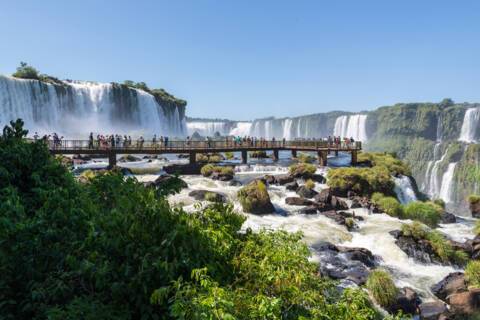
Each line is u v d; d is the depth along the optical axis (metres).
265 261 6.45
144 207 6.42
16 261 5.91
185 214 6.73
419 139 193.50
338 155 57.62
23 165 8.59
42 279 5.90
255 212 25.97
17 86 75.31
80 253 6.06
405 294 15.40
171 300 4.93
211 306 4.69
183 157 53.53
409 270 18.72
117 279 5.61
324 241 21.38
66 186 8.66
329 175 34.94
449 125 194.62
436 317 14.23
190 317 4.78
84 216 6.86
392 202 28.22
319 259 18.69
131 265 5.68
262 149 46.12
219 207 8.66
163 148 40.56
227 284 5.95
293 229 23.14
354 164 44.53
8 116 72.56
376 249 20.91
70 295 5.79
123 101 102.31
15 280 5.86
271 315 5.08
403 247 20.30
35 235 6.13
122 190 8.36
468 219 29.97
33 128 76.75
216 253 6.49
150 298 5.05
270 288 6.13
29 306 5.50
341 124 173.12
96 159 48.62
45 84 82.38
